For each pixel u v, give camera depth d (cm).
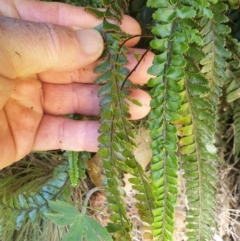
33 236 18
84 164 17
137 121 18
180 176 20
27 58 13
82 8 15
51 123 16
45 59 13
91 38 14
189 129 14
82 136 16
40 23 13
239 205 21
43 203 17
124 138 14
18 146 16
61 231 18
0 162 15
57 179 17
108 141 14
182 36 11
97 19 15
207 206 15
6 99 14
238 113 18
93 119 17
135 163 14
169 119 12
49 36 13
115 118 13
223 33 14
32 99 16
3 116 15
